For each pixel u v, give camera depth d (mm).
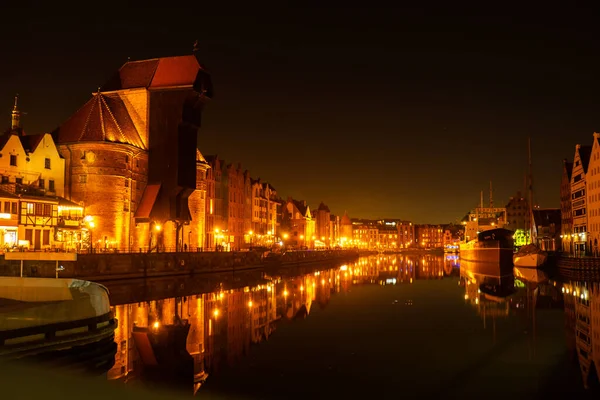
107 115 75688
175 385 20547
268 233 140500
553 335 30734
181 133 79812
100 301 27547
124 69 84688
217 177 108875
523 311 40688
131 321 34375
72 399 18609
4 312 23609
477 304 45156
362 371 22828
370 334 30969
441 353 26141
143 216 76250
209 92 83375
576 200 110688
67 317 25172
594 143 98250
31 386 19891
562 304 44938
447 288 61000
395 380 21609
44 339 24062
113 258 60000
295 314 38688
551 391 20266
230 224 115250
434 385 20938
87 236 67688
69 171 72625
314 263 137125
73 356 24234
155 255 67688
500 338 29891
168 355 25266
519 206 187125
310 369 23062
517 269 100000
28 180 66125
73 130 74500
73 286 28953
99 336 26484
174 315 37156
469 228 145250
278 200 157000
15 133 67500
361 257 198625
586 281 70500
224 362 24156
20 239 59281
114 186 72875
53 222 63312
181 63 81750
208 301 45656
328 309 41656
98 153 72312
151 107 80562
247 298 48594
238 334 30656
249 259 94688
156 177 79375
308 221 183000
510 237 109562
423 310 41250
